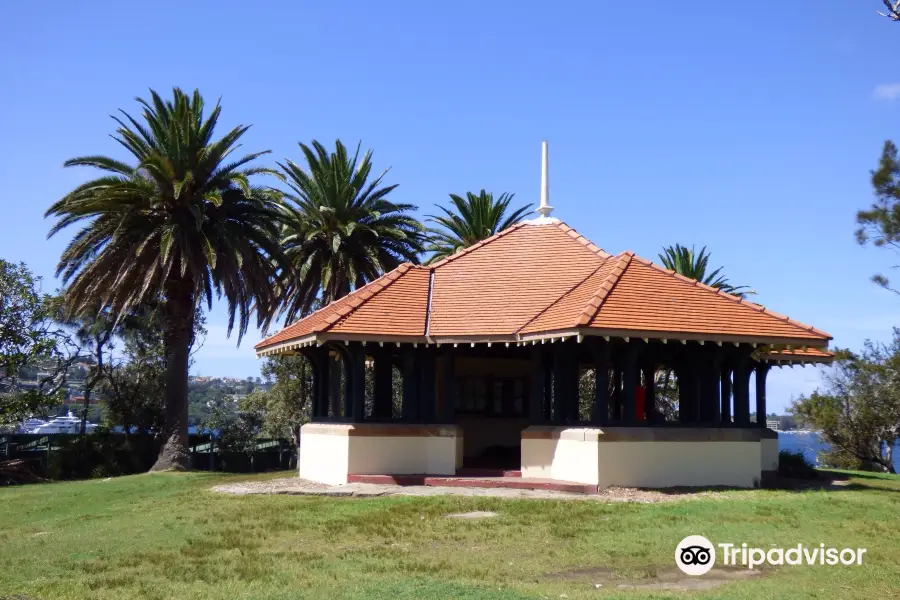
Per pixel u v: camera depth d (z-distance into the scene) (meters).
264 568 11.26
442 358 20.67
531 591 9.75
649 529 13.26
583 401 40.31
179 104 34.97
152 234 32.84
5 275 40.28
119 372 48.09
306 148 39.66
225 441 48.75
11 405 40.00
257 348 24.64
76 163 34.03
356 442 19.89
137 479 29.45
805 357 24.20
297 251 39.91
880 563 11.12
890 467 39.94
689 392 20.08
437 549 12.30
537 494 17.48
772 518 14.15
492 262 23.42
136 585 10.55
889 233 25.92
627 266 20.42
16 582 11.09
